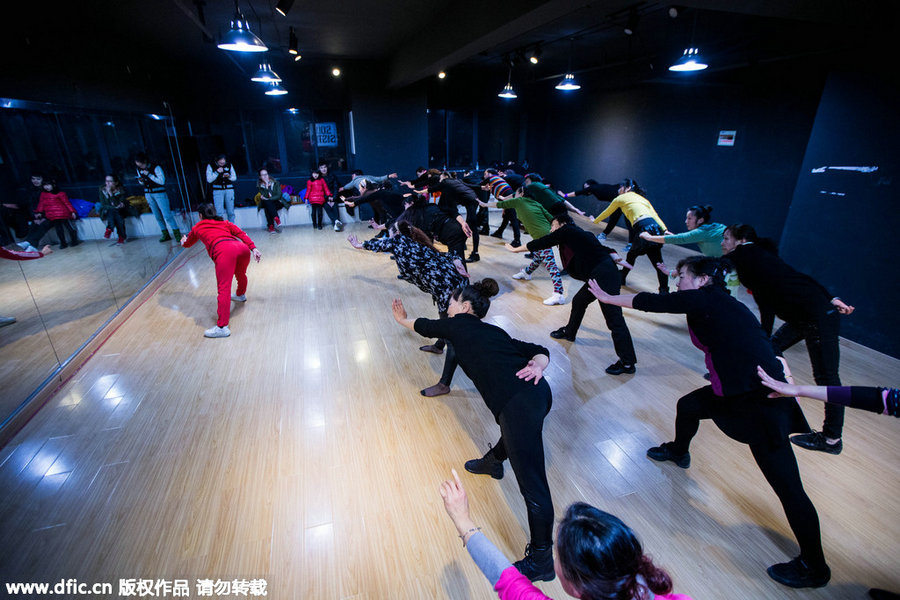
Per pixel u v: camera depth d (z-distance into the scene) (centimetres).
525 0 326
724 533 208
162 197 646
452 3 484
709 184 652
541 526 171
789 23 481
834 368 257
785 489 177
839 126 395
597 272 337
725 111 607
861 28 371
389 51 777
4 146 355
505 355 189
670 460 251
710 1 301
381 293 520
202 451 265
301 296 512
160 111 715
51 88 426
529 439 173
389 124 928
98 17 511
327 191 855
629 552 81
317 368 358
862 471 246
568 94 952
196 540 206
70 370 352
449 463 254
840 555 197
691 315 195
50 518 218
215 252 396
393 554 199
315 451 264
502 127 1113
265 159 956
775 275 269
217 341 406
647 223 477
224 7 496
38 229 384
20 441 273
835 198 405
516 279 565
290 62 863
